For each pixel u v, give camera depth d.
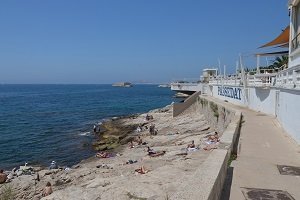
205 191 5.91
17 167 28.22
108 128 46.69
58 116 67.19
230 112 27.50
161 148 26.14
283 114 19.14
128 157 25.41
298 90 14.93
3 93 183.25
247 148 13.87
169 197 6.00
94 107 87.94
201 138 27.81
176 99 99.94
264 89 26.83
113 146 34.03
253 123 20.95
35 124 55.34
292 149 13.84
